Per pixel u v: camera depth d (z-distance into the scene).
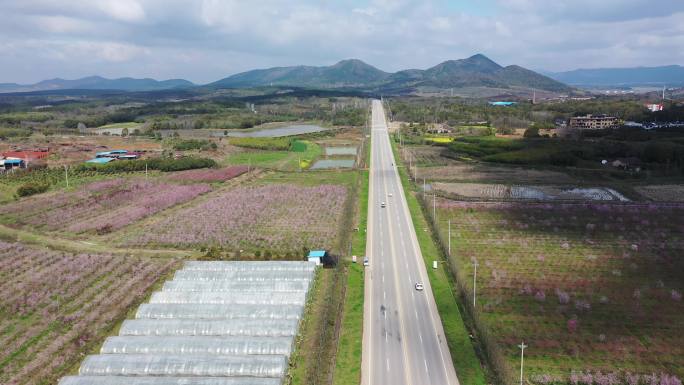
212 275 106.31
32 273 111.44
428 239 131.38
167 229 143.12
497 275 106.25
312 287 102.69
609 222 140.38
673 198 166.50
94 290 102.88
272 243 131.12
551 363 75.56
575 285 101.50
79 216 157.00
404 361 77.44
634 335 82.88
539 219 144.38
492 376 72.88
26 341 84.25
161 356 76.44
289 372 74.38
